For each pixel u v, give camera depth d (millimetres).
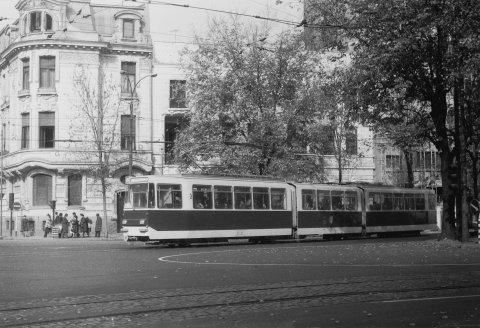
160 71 50375
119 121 48781
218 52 40500
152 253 24156
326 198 36469
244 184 32219
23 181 48312
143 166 48375
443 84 26594
